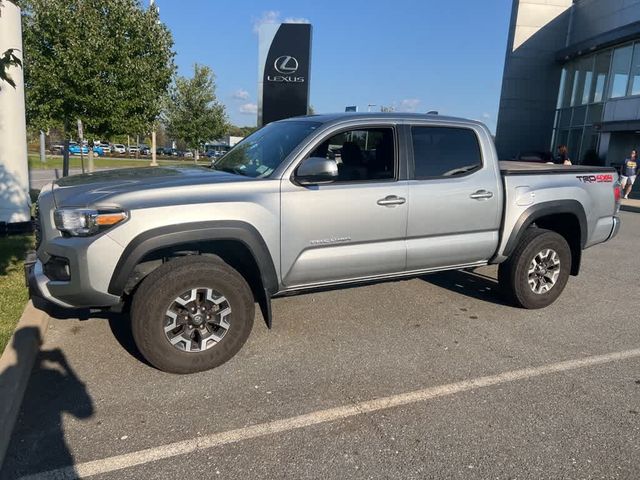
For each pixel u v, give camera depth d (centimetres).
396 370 396
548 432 315
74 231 342
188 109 3478
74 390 354
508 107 3384
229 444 298
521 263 520
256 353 420
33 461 278
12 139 805
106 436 303
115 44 1249
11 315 450
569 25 3297
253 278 412
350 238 427
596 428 320
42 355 405
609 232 587
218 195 375
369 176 440
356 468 278
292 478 269
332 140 427
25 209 834
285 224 396
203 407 337
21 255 670
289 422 322
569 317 529
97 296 349
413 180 455
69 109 1266
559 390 369
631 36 2383
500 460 287
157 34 1348
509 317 521
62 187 382
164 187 369
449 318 513
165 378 373
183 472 273
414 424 322
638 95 2366
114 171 457
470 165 488
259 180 393
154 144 3681
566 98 3133
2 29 771
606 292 630
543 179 529
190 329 374
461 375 390
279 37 1304
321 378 380
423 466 281
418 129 466
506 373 395
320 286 433
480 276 663
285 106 1336
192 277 364
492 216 498
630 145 2447
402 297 575
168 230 354
